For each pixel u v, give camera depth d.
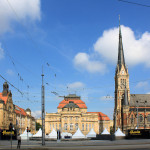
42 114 52.28
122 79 160.38
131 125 144.00
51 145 51.00
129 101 154.38
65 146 48.41
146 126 144.50
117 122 154.00
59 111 172.12
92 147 42.44
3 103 110.50
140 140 65.94
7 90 122.50
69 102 164.12
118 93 158.50
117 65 164.25
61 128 157.38
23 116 164.50
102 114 193.88
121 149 35.69
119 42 167.88
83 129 160.12
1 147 45.81
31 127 191.75
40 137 86.50
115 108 161.25
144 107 150.62
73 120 158.62
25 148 42.47
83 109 173.12
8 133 82.56
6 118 115.75
